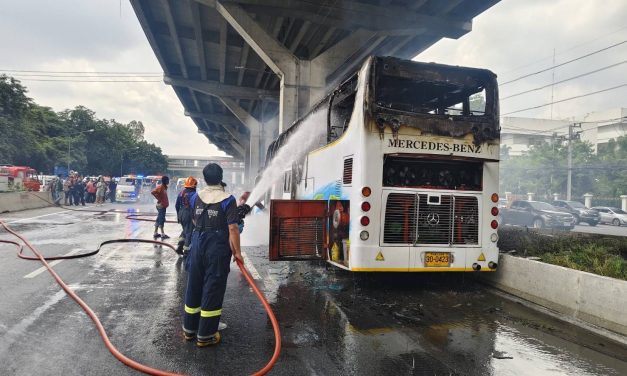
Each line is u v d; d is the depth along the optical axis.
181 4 22.64
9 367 3.60
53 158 60.09
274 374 3.60
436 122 6.36
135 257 8.95
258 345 4.25
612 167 39.09
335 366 3.79
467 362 3.95
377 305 5.81
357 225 6.11
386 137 6.18
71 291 5.89
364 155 6.12
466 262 6.41
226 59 31.38
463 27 20.75
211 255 4.16
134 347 4.11
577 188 44.34
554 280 5.56
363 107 6.20
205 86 37.41
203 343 4.14
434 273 7.47
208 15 23.58
